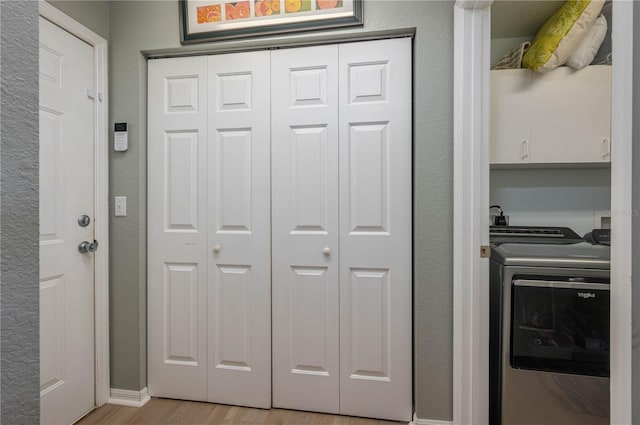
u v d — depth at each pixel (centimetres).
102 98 165
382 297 156
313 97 159
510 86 166
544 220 194
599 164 175
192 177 170
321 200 160
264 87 163
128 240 169
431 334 147
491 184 198
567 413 129
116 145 167
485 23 135
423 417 148
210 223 169
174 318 172
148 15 165
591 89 161
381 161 155
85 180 158
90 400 162
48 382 142
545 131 164
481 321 137
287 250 163
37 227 49
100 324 165
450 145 144
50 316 142
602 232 160
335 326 160
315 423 154
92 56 162
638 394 42
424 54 145
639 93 42
